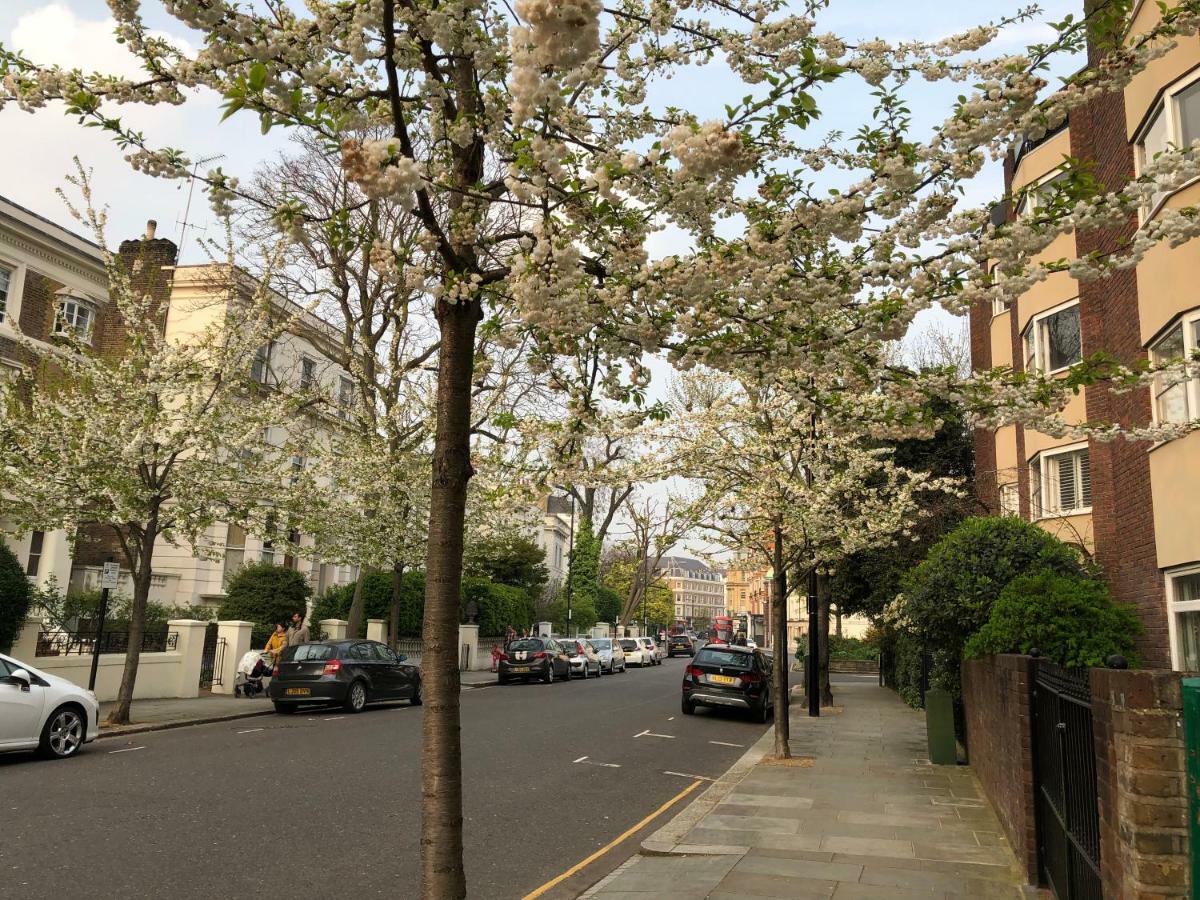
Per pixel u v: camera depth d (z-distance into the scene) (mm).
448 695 4051
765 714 19453
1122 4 3676
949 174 4234
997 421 5223
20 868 6254
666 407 5891
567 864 7066
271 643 20391
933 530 19984
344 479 21156
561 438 6480
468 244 4414
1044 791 6102
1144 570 12289
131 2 4098
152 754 11375
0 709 10109
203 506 15328
